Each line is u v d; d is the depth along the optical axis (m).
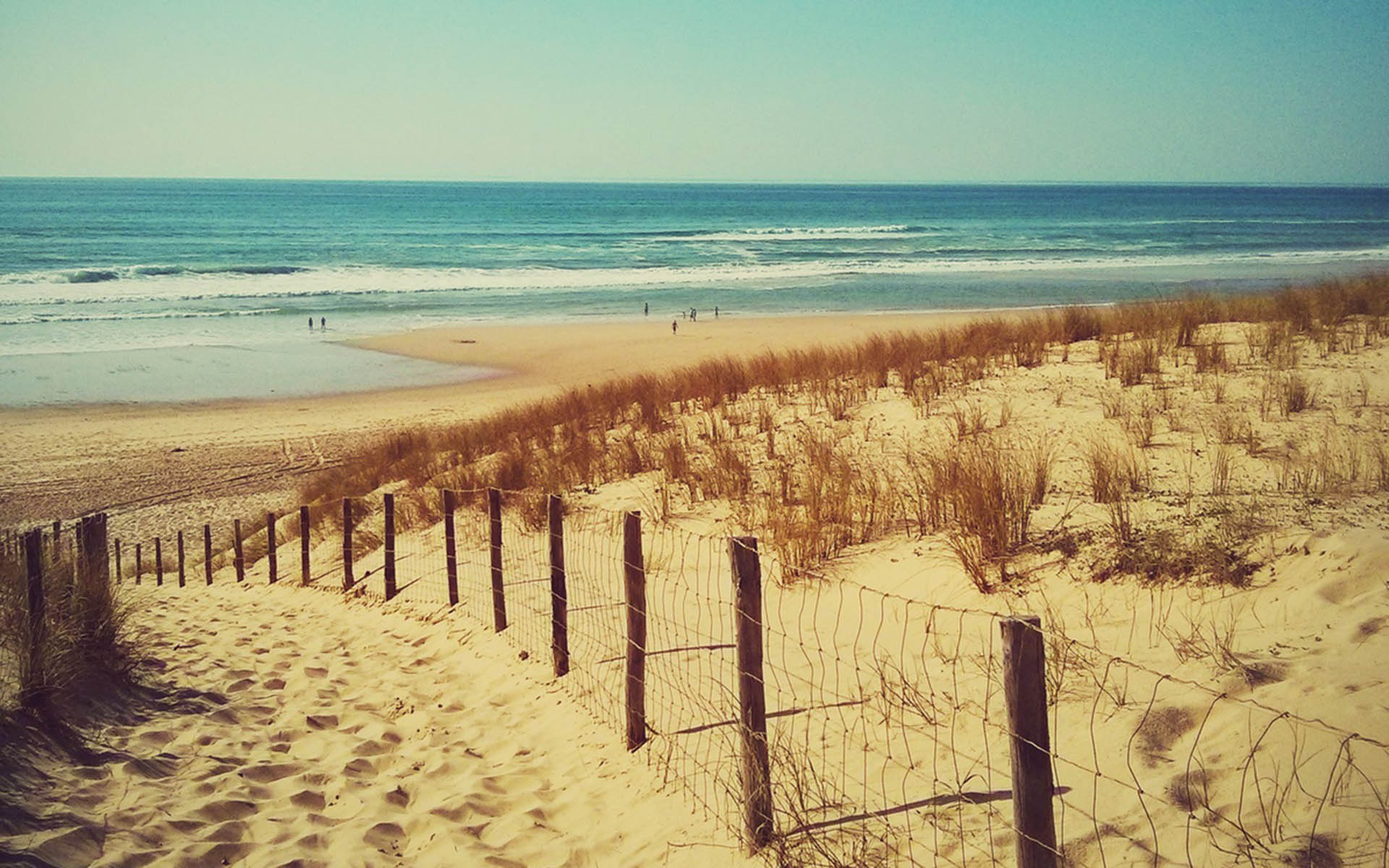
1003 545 6.81
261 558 16.67
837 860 4.21
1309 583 5.28
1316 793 3.72
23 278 60.53
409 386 33.66
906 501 8.61
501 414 23.34
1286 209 164.88
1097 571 6.21
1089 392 11.48
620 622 8.00
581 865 4.84
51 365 36.94
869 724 5.31
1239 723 4.27
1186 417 9.47
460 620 9.45
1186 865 3.61
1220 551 5.94
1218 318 16.48
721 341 39.62
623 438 14.74
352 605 11.23
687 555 9.07
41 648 6.06
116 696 6.65
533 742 6.46
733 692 6.14
